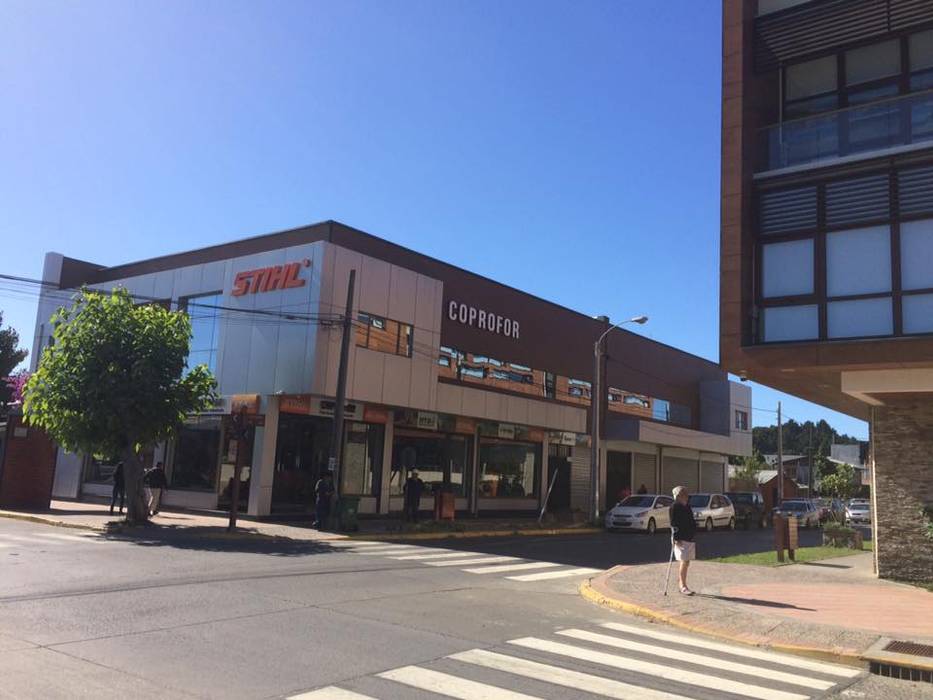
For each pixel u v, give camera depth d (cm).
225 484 2470
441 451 3058
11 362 4303
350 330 2280
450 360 2962
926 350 1284
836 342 1365
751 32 1568
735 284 1464
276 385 2344
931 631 989
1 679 612
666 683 711
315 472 2538
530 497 3509
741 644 928
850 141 1441
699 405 4925
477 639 856
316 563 1457
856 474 8350
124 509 2544
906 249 1335
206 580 1169
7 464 2375
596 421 3144
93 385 1981
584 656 802
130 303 2144
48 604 928
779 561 1855
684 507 1272
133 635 787
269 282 2425
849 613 1114
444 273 2991
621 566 1667
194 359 2633
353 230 2625
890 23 1427
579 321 3812
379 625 905
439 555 1755
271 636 812
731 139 1524
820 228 1425
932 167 1329
